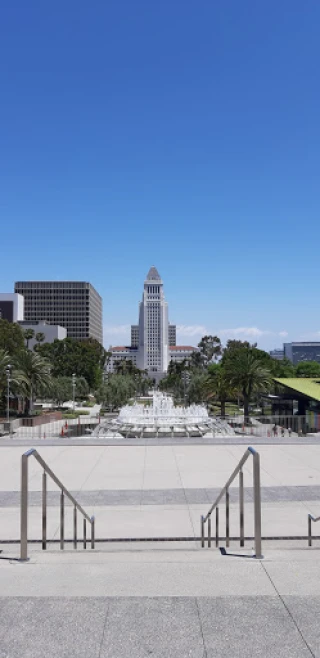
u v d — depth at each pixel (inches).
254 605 233.5
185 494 592.1
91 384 4052.7
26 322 5944.9
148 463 784.3
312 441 976.9
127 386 3024.1
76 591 249.6
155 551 309.6
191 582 259.3
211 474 703.7
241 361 2336.4
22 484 296.2
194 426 1545.3
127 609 230.4
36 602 237.9
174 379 4338.1
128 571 275.0
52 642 203.8
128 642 203.6
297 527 457.4
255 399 3208.7
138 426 1517.0
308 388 2079.2
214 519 490.9
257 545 294.8
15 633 210.5
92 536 390.3
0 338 2940.5
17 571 276.5
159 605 234.1
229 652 196.2
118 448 928.9
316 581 259.0
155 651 197.3
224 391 2532.0
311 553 301.1
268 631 211.0
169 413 1571.1
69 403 3986.2
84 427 2097.7
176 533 450.0
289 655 194.2
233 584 256.1
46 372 2413.9
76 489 618.2
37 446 956.0
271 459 809.5
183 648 199.0
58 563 288.7
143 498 573.9
